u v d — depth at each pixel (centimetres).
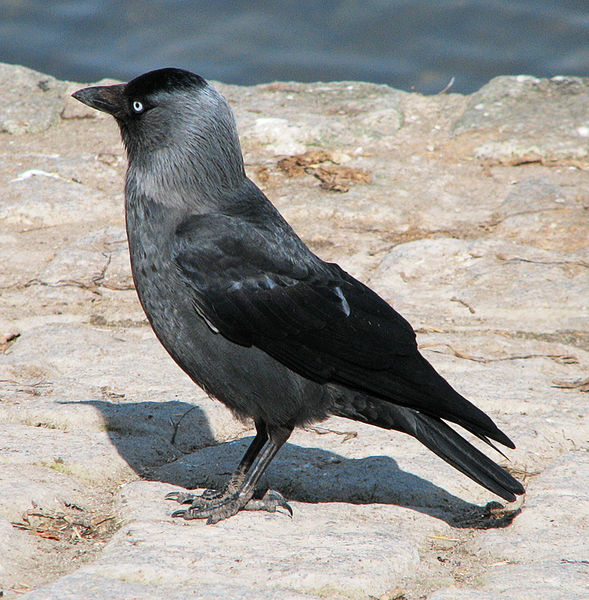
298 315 849
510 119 1853
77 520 808
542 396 1058
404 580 722
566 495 845
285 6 3181
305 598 667
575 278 1335
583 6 3062
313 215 1531
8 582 703
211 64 2967
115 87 915
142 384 1082
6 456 891
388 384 841
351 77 2914
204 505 816
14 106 1911
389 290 1328
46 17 3131
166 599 657
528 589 691
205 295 838
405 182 1644
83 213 1552
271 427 862
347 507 844
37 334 1194
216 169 890
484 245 1420
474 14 3081
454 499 867
